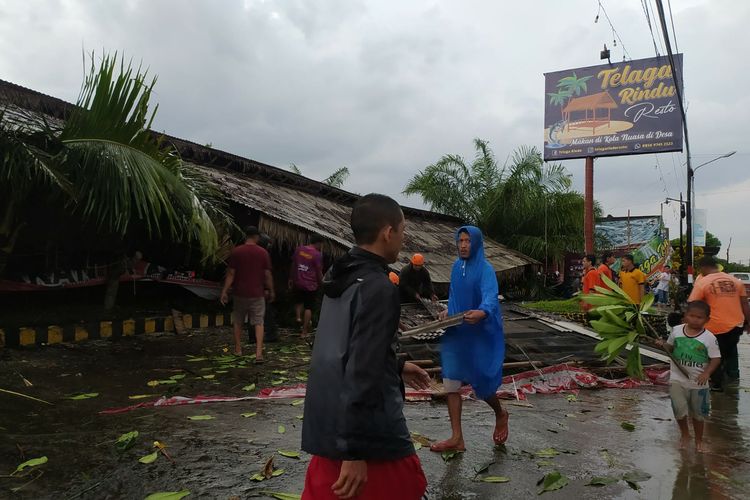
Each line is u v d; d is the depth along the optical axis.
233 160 13.28
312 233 9.77
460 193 25.73
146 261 9.48
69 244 8.08
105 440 4.04
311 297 9.44
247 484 3.38
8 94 8.60
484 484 3.56
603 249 31.70
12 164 5.93
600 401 5.94
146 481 3.37
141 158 6.80
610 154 25.08
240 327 7.36
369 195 2.20
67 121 6.63
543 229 24.92
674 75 10.20
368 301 1.93
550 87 26.55
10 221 6.70
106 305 8.70
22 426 4.25
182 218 7.88
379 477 1.97
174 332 8.85
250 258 7.18
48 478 3.35
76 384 5.57
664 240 30.11
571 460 4.05
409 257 14.53
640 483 3.65
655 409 5.65
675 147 23.95
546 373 6.65
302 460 3.79
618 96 25.08
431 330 3.90
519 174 24.62
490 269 4.27
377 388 1.84
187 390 5.59
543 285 22.55
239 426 4.52
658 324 8.55
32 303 8.27
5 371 5.75
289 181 15.18
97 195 6.55
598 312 4.30
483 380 4.13
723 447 4.47
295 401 5.34
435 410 5.34
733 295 6.98
